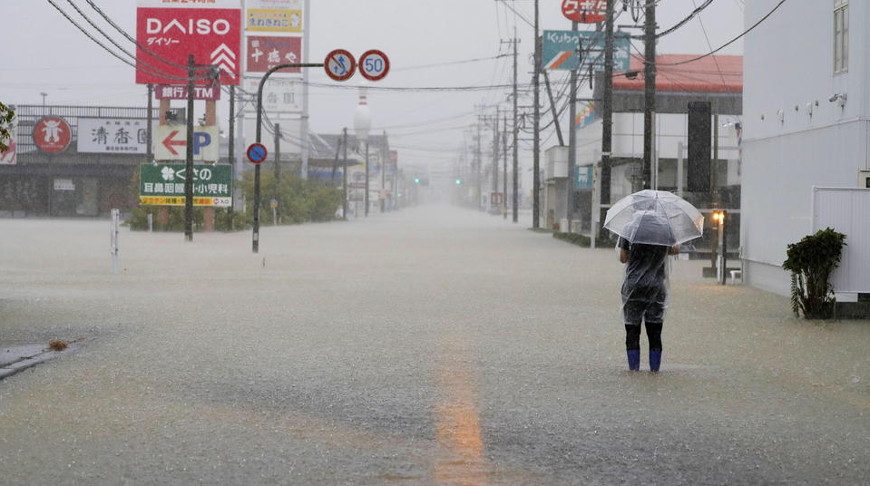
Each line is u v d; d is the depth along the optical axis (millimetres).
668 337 19688
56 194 131875
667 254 15492
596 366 15883
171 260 44719
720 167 70875
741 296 29016
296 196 124625
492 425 11375
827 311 22875
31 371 14938
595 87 90500
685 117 72688
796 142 28484
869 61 24484
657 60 87688
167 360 16172
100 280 33125
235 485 8820
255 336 19375
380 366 15734
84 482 8859
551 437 10773
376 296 28359
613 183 76125
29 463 9500
